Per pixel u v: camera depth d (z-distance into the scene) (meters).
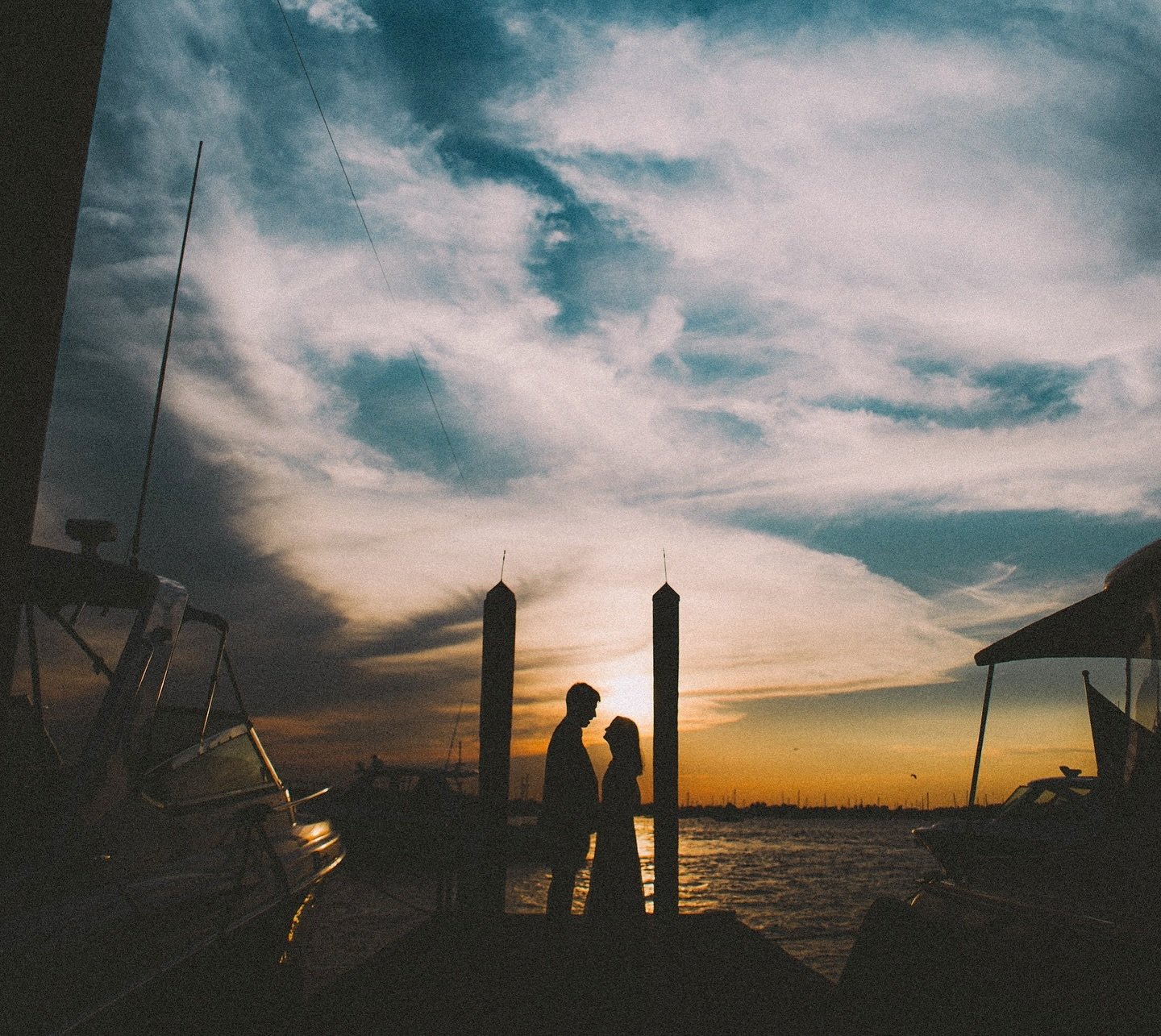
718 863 101.88
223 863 4.84
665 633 8.48
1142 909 3.34
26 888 3.37
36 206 1.99
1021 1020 3.50
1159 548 3.47
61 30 2.03
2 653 1.98
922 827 12.60
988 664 5.39
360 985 5.98
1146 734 3.59
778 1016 5.19
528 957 6.80
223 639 5.99
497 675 8.14
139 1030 3.76
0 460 1.95
